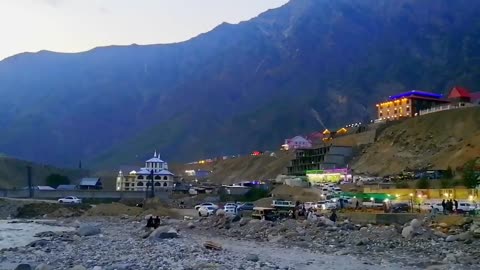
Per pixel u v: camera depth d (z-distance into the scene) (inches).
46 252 1505.9
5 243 2001.7
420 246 1572.3
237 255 1401.3
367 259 1364.4
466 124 7568.9
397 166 7283.5
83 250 1551.4
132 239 2006.6
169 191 7091.5
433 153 7229.3
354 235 1877.5
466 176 4005.9
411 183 4776.1
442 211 2628.0
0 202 5310.0
